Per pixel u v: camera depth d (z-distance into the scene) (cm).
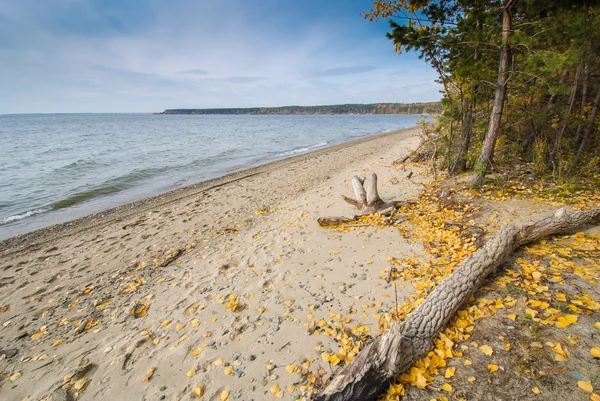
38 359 341
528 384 218
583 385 204
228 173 1568
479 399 216
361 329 320
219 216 832
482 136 872
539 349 242
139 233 745
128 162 1886
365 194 696
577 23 550
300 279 442
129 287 488
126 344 351
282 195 1005
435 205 650
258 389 269
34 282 532
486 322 286
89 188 1270
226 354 314
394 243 515
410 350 252
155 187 1311
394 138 2966
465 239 466
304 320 351
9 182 1362
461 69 663
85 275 548
